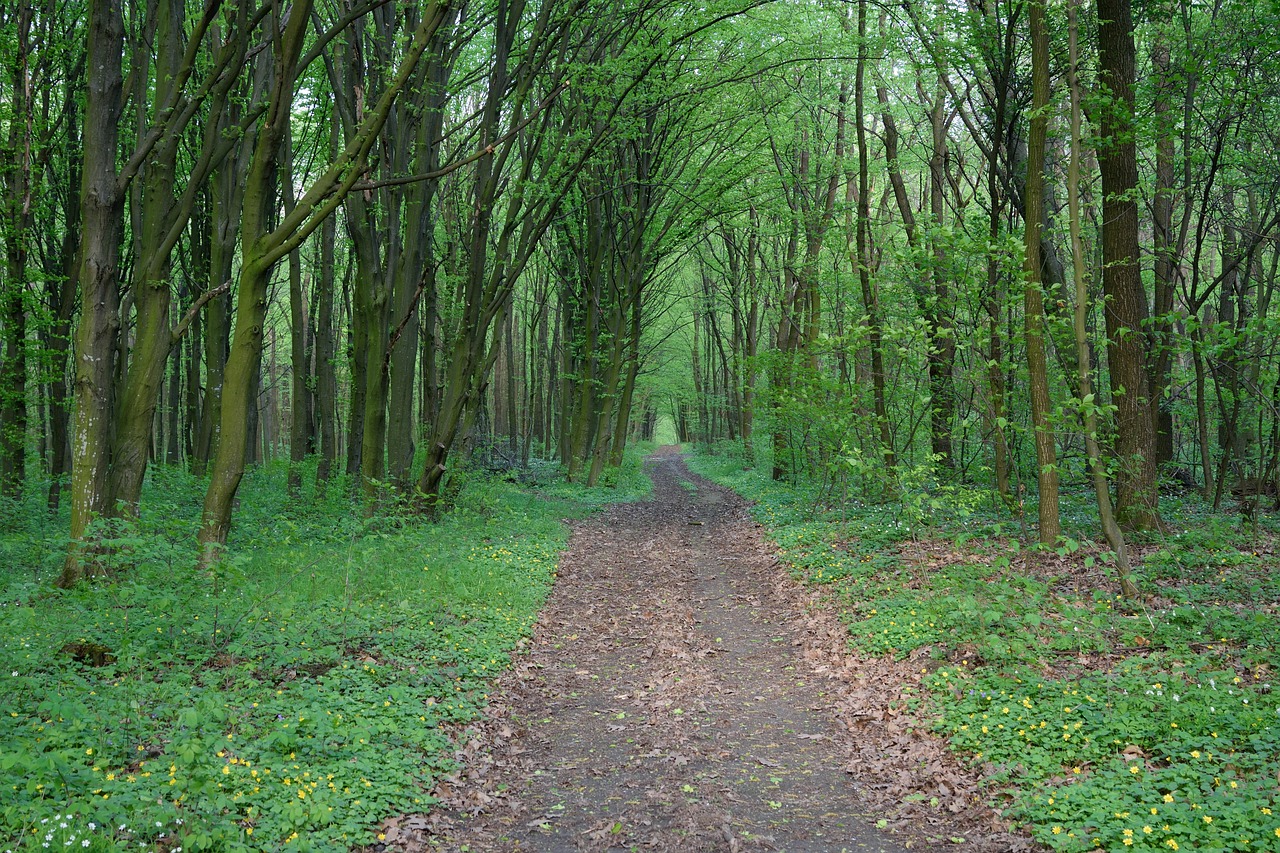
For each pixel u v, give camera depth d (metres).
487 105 16.52
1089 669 7.18
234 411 11.23
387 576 11.22
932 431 16.75
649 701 8.16
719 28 18.95
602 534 19.75
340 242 25.84
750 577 14.46
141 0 15.09
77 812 4.52
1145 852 4.32
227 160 14.35
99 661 7.61
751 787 6.08
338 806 5.16
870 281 15.45
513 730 7.34
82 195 10.63
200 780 4.69
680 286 47.47
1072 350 12.90
